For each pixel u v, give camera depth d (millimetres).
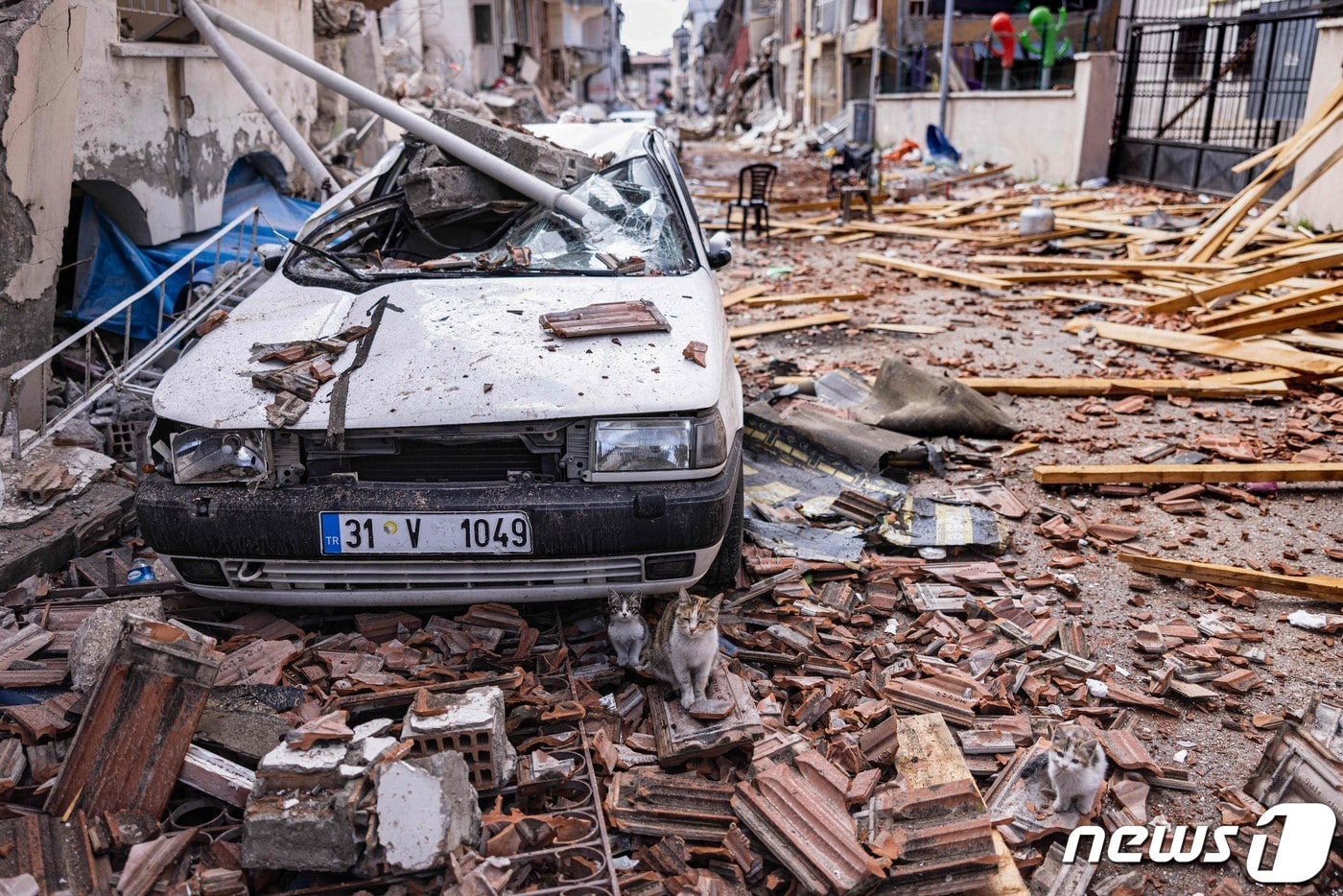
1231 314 8398
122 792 2645
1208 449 5875
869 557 4480
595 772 2977
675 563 3373
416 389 3312
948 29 24062
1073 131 18859
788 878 2645
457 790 2527
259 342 3730
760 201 14516
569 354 3502
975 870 2598
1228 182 15453
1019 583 4387
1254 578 4238
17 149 5160
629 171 5023
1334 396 6867
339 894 2482
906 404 6367
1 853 2439
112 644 3166
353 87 5125
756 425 5621
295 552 3256
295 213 9961
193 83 8195
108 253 7156
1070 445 6113
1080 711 3426
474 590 3383
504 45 37500
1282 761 2979
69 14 5484
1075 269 11453
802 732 3201
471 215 4863
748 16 62062
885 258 12781
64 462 4816
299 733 2625
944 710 3303
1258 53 17297
